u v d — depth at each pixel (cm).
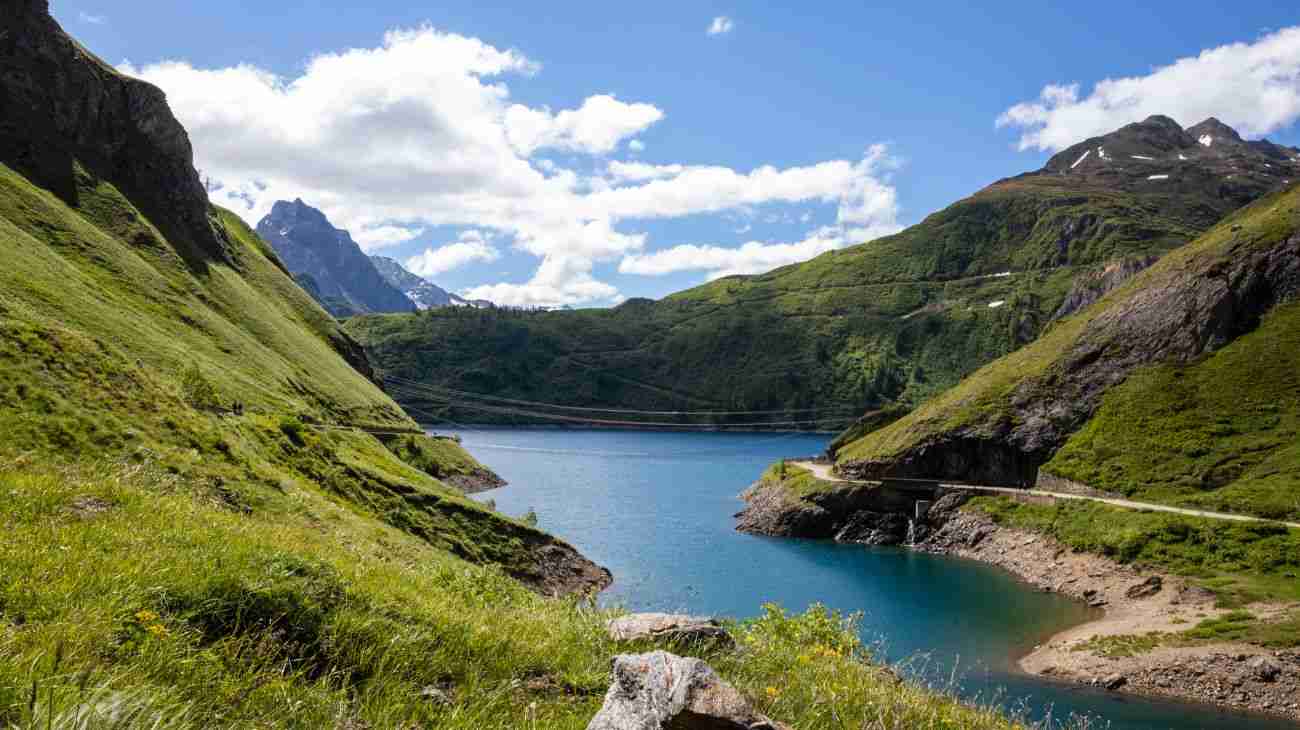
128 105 15300
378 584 1130
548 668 1033
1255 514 8300
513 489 15825
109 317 8656
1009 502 10631
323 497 5547
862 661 1493
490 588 1527
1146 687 5094
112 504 1303
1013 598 7831
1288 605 6153
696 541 10888
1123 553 8194
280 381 11969
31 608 739
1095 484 10206
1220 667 5150
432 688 874
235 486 3844
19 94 13125
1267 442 9569
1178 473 9700
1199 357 11625
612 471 19875
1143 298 13012
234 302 14150
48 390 3609
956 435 12162
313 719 715
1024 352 14412
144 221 13538
